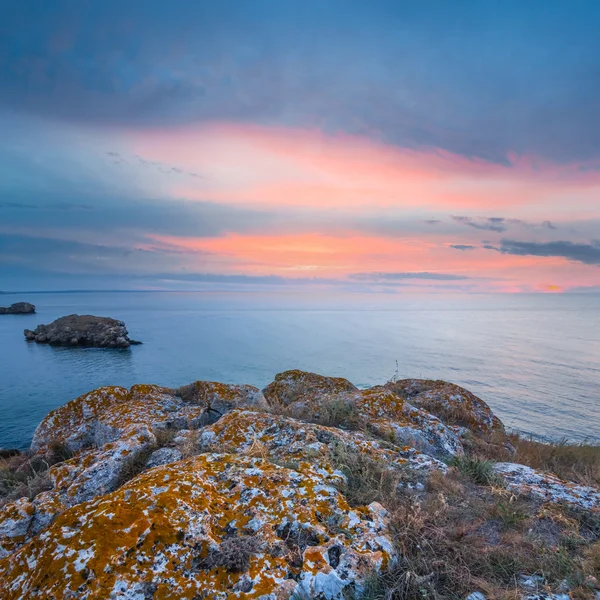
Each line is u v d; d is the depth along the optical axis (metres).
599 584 3.37
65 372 74.62
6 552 4.58
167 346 112.38
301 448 5.89
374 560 3.45
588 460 9.75
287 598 3.00
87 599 2.75
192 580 3.03
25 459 9.77
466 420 11.10
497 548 3.87
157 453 6.42
